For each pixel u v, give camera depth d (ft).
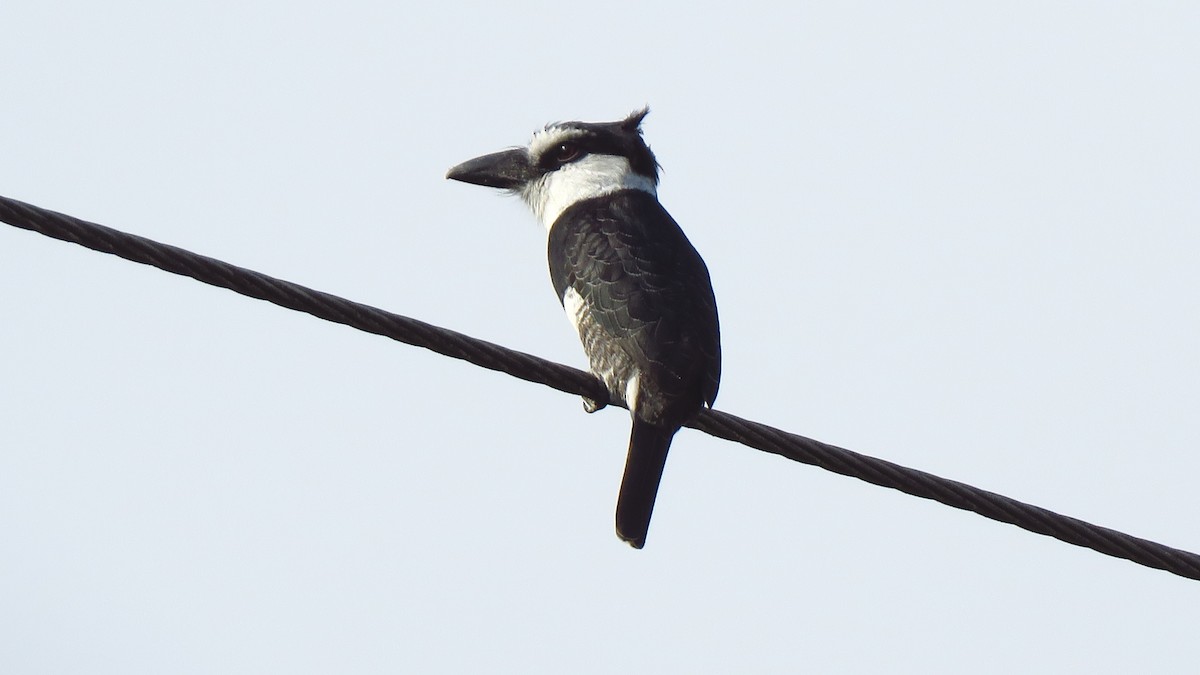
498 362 34.91
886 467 34.53
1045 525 34.47
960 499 34.35
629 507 36.04
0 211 30.19
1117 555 34.55
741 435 35.17
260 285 31.83
